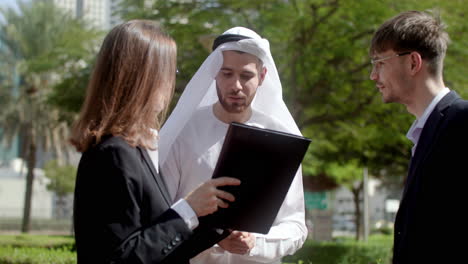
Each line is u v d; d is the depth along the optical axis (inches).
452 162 85.4
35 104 964.6
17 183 1955.0
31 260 269.0
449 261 83.4
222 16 387.9
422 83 96.8
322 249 474.6
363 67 447.8
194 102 110.3
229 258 108.2
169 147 109.6
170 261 72.7
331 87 457.1
